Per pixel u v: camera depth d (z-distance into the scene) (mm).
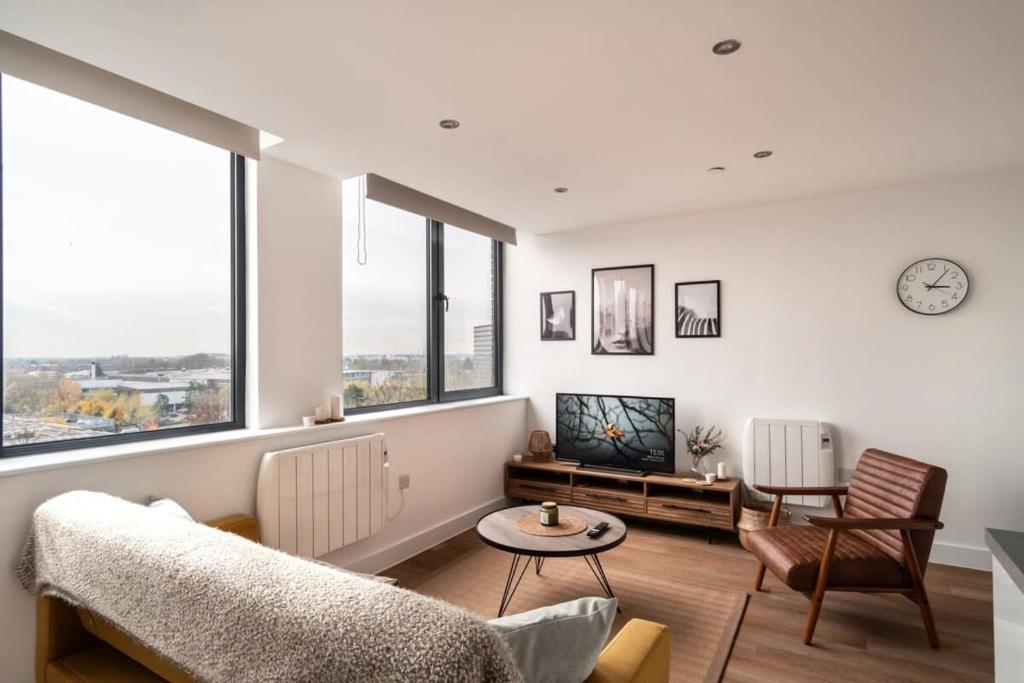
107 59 1913
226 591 1116
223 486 2500
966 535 3398
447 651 881
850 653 2449
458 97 2227
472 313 4707
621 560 3537
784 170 3207
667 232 4336
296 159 2926
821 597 2508
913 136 2703
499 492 4594
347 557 3162
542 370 4898
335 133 2586
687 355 4266
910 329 3551
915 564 2506
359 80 2078
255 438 2621
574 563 3494
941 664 2361
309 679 967
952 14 1691
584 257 4695
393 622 942
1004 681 1395
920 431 3525
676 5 1633
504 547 2525
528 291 4957
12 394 2066
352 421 3154
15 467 1844
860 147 2848
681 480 3951
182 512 1968
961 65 2008
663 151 2863
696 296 4219
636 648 1421
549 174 3230
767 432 3883
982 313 3365
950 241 3439
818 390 3818
